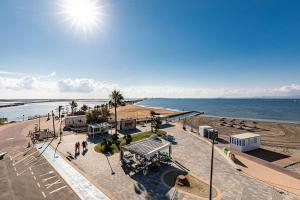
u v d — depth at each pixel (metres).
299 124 78.69
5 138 48.97
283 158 36.22
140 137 46.28
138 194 20.67
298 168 31.00
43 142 43.06
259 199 19.83
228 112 146.75
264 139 52.78
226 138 52.97
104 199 19.73
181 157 32.44
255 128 69.69
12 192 21.22
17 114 168.50
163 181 23.67
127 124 57.03
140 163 28.16
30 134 52.53
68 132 55.00
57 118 90.75
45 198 19.98
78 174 25.73
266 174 26.61
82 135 50.34
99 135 49.75
